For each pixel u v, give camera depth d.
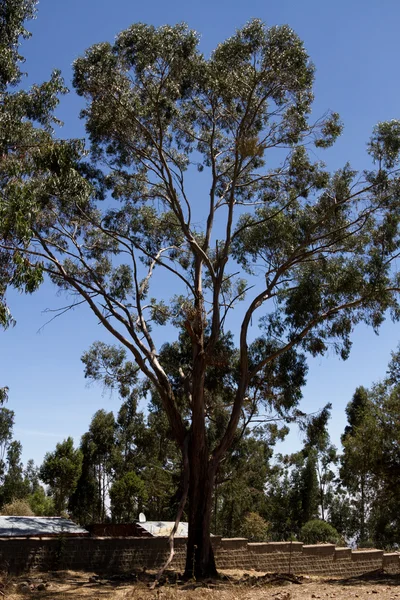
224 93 21.17
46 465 46.59
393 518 40.06
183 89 21.50
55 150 17.30
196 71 21.08
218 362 21.48
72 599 13.51
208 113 22.66
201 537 19.66
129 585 16.33
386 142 21.33
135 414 54.19
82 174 22.81
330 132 22.33
